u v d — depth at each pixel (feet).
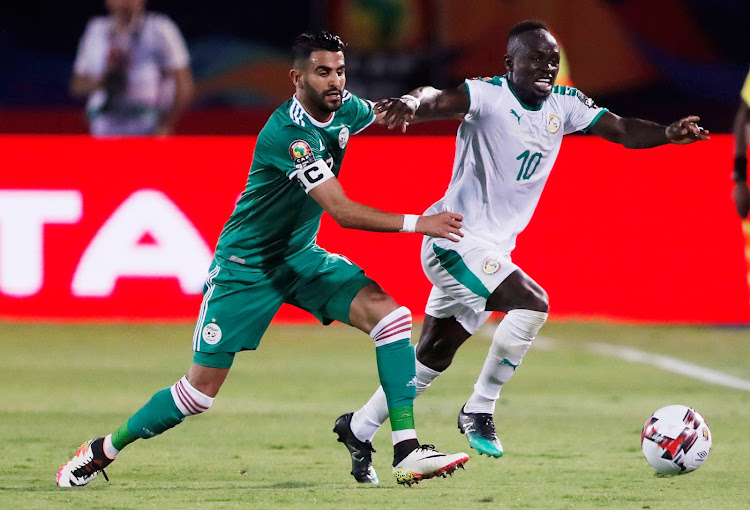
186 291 161.17
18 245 159.53
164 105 192.95
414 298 162.20
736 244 162.30
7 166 159.02
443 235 62.44
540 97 73.87
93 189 159.84
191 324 160.76
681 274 163.12
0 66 232.73
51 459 77.00
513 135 73.97
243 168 161.48
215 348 67.10
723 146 162.61
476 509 59.41
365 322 66.69
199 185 160.97
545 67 73.20
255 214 66.64
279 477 71.10
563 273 163.02
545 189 162.71
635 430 92.79
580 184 162.91
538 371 131.03
